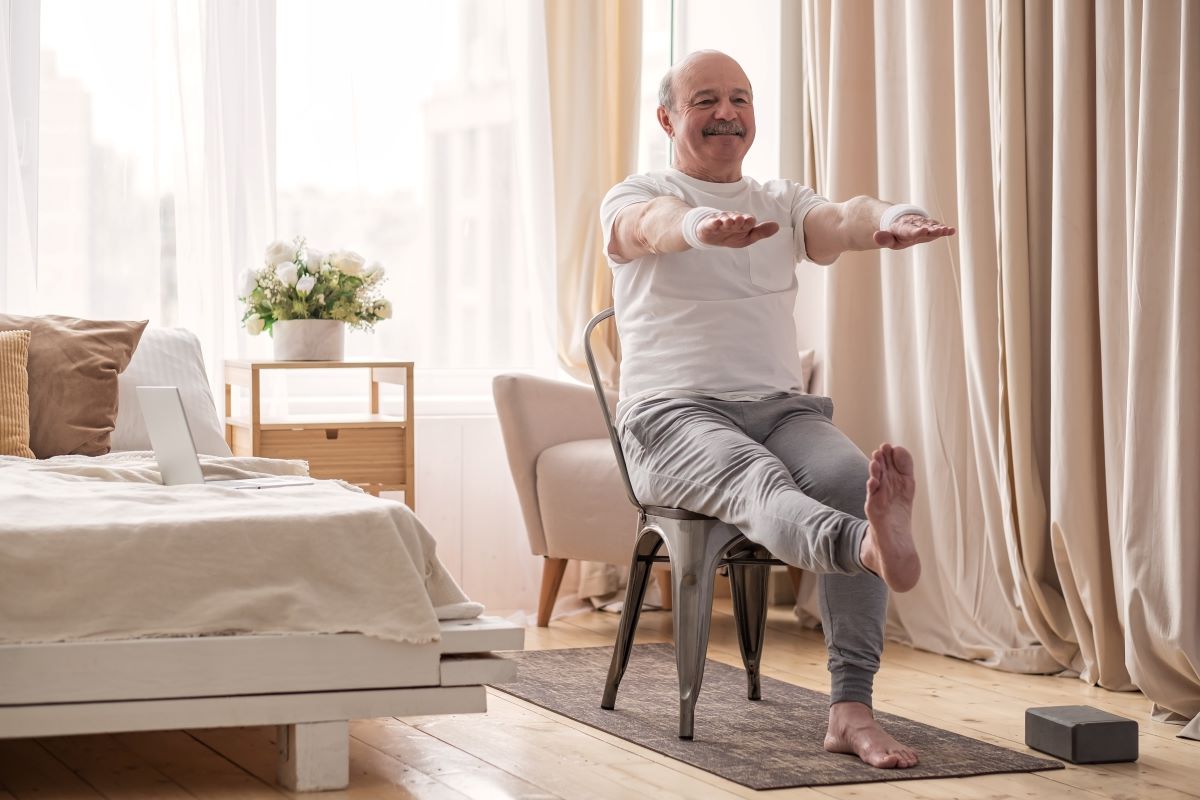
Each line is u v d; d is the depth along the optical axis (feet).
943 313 11.87
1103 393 10.27
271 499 8.00
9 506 7.50
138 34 13.28
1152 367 9.53
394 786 7.43
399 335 14.51
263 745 8.34
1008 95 11.00
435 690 7.50
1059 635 10.98
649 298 8.93
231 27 13.41
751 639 9.70
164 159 13.32
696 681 8.48
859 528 7.07
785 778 7.59
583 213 14.49
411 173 14.51
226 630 7.22
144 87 13.29
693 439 8.23
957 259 11.84
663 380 8.80
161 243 13.30
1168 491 9.39
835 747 8.15
